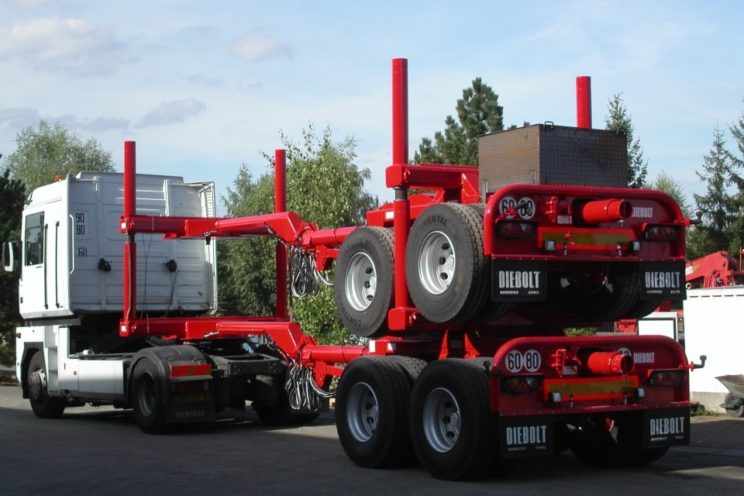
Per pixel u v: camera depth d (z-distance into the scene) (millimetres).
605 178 10758
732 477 10367
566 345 10156
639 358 10555
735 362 16953
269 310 44938
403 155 11078
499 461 10102
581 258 10242
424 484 10023
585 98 11844
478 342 10898
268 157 28688
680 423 10758
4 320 29922
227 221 15719
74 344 17172
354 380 11367
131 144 16219
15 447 13453
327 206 26453
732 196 46219
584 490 9562
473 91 45656
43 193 17656
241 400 15992
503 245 9930
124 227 16156
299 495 9547
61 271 16953
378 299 11352
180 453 12727
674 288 10805
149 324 16109
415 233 10625
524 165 10477
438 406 10375
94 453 12781
